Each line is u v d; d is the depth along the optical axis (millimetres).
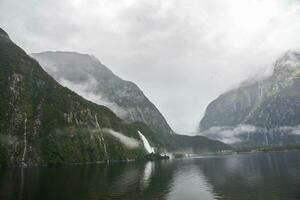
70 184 127750
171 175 169250
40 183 130125
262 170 179625
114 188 118000
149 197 100312
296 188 107812
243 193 102688
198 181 139750
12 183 129500
